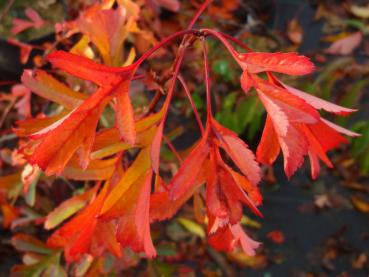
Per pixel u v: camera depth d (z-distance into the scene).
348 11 1.07
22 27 0.53
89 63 0.21
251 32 0.90
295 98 0.20
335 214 0.83
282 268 0.77
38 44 0.76
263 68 0.21
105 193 0.29
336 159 0.88
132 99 0.71
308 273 0.76
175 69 0.27
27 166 0.38
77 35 0.55
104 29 0.32
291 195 0.84
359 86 0.71
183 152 0.37
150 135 0.25
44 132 0.20
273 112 0.20
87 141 0.21
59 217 0.35
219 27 0.87
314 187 0.85
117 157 0.30
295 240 0.80
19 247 0.45
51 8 0.80
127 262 0.43
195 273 0.74
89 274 0.42
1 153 0.47
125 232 0.24
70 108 0.30
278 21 1.08
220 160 0.22
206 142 0.22
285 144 0.20
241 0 0.93
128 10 0.35
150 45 0.53
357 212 0.83
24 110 0.48
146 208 0.23
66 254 0.35
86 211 0.28
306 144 0.20
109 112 0.56
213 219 0.23
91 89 0.46
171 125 0.88
